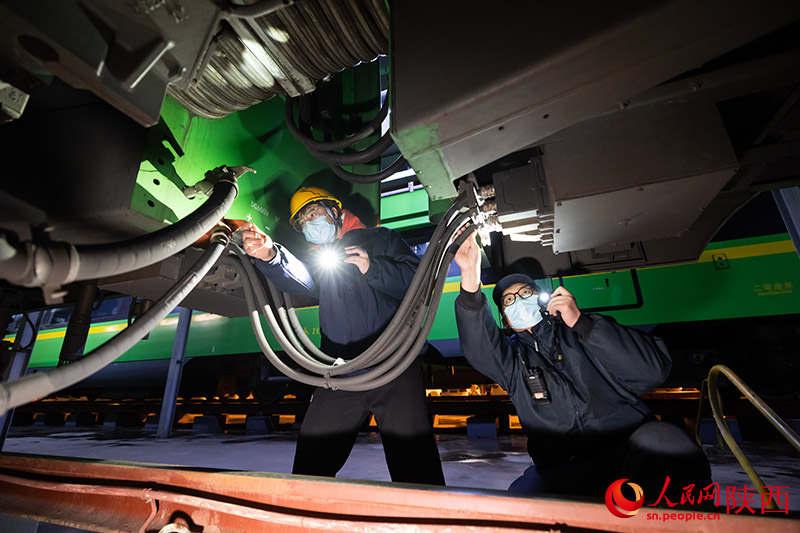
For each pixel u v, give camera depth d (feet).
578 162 3.29
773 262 10.37
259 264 4.59
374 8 3.60
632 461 3.71
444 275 4.10
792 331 10.81
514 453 11.42
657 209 3.42
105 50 2.25
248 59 3.68
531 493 2.56
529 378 4.46
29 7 1.95
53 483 3.97
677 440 3.63
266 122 5.57
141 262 2.68
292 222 5.44
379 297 4.99
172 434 18.30
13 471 4.38
